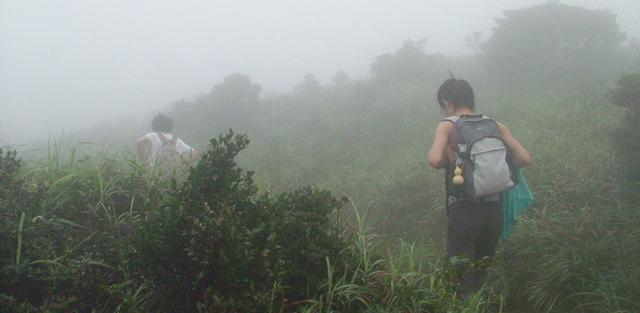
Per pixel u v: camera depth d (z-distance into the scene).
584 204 4.80
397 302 2.76
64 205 3.41
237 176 2.80
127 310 2.58
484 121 3.50
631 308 3.32
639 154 4.73
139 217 3.43
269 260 2.51
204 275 2.43
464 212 3.47
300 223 2.72
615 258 3.86
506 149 3.46
